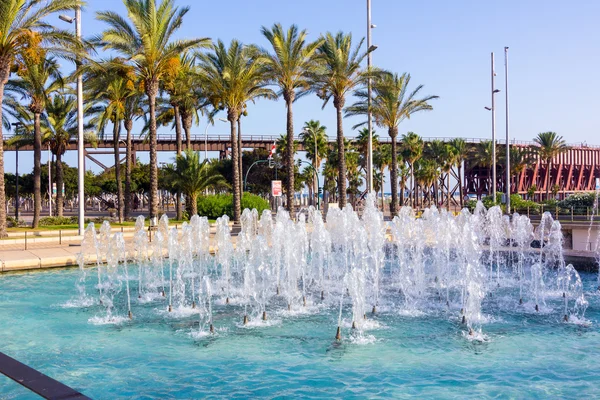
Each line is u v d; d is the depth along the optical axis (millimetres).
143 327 10570
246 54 31953
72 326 10664
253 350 8945
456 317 11305
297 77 31328
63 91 37906
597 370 7832
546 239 21828
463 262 16828
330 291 14414
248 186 70750
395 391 6988
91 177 72125
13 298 13430
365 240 18172
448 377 7535
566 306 12289
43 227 31516
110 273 17266
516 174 76375
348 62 31156
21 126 40562
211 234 27594
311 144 67000
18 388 5961
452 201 87312
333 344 9273
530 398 6742
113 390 7109
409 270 17781
